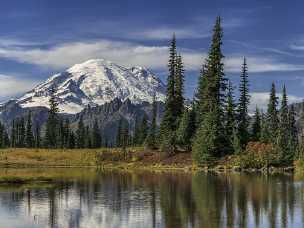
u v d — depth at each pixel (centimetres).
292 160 9406
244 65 11031
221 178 6894
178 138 10225
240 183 6012
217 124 9469
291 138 13288
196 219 3344
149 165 9950
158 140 10994
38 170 9231
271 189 5247
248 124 10569
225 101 10119
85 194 4841
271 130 12650
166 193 4906
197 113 10462
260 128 10988
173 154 10194
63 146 15950
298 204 4066
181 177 7125
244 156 9006
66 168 10181
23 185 5791
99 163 11188
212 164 9069
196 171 8719
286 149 9462
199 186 5619
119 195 4747
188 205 4019
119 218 3400
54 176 7412
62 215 3544
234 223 3195
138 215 3525
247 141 10212
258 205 4009
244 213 3594
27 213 3641
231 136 9656
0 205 4056
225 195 4709
